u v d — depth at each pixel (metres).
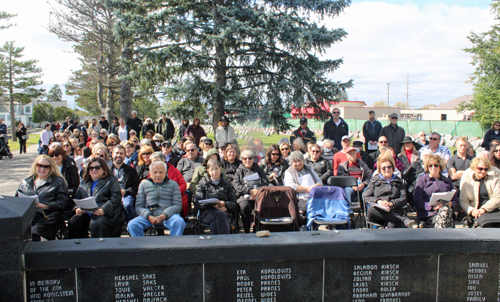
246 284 3.49
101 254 3.22
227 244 3.38
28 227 3.29
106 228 4.84
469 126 32.16
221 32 10.94
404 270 3.67
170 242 3.41
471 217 5.72
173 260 3.31
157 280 3.37
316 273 3.57
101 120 18.50
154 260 3.28
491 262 3.74
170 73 11.39
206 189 5.54
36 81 42.41
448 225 5.25
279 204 5.31
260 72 12.82
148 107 47.38
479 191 5.55
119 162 6.03
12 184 11.53
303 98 11.80
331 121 10.79
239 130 12.23
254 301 3.52
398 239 3.55
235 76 13.12
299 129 10.60
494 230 3.89
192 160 7.41
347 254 3.50
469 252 3.64
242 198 5.95
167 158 8.04
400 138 10.13
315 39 11.26
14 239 2.96
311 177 6.23
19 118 96.25
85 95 48.62
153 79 11.86
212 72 12.78
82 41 28.00
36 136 40.72
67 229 5.37
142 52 10.91
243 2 12.62
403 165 7.94
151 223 5.04
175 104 12.85
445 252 3.62
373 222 5.82
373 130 10.62
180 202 5.28
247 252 3.39
